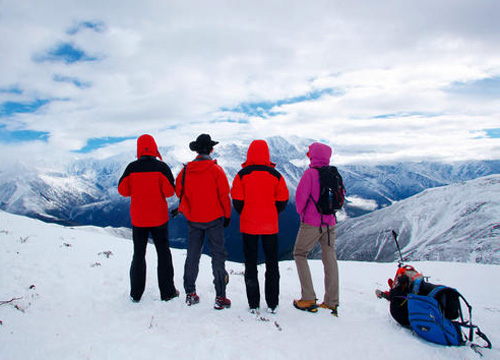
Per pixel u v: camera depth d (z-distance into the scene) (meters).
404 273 4.34
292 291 6.08
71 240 9.49
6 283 5.04
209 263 9.14
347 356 3.34
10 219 11.87
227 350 3.25
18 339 3.35
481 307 6.30
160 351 3.19
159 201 4.70
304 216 4.67
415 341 3.75
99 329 3.72
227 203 4.69
